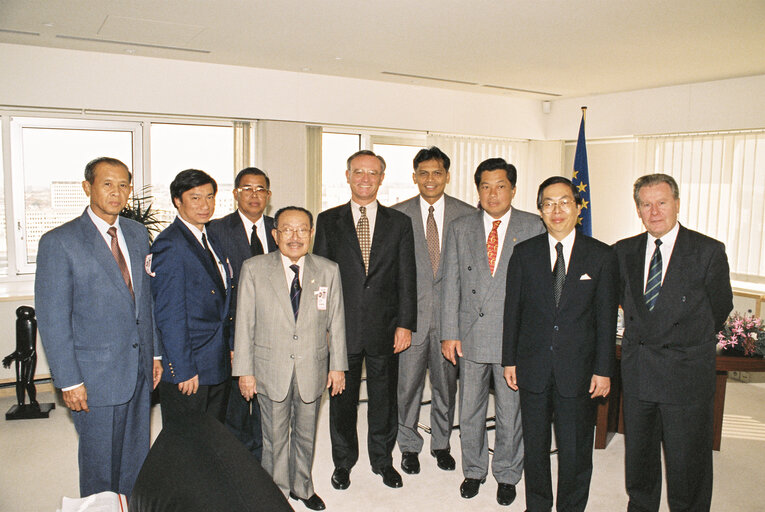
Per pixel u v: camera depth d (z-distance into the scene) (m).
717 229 5.80
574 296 2.31
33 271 4.96
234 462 0.70
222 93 5.28
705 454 2.35
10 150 4.74
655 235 2.36
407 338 2.85
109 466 2.26
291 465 2.67
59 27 3.98
